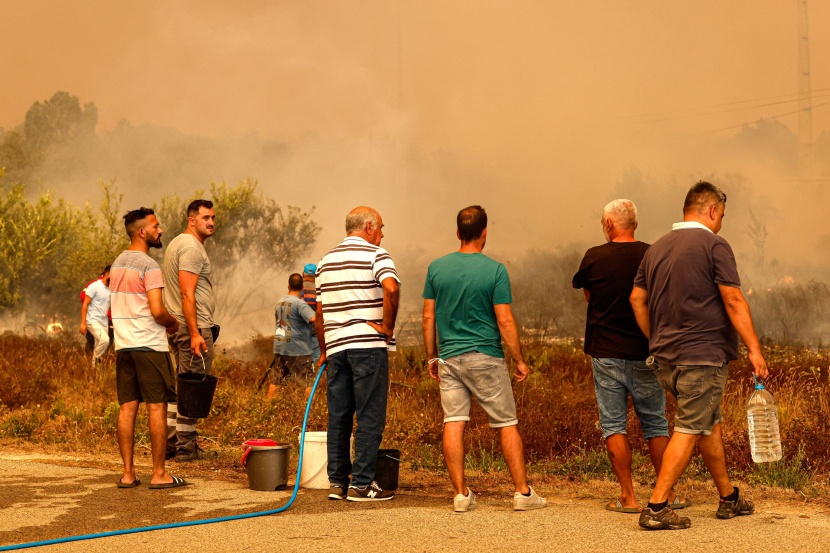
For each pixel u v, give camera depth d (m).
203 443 9.39
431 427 9.45
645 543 5.06
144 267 6.85
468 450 8.46
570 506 6.31
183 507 6.21
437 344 6.53
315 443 7.01
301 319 12.14
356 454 6.47
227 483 7.28
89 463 8.17
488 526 5.55
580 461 7.85
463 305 6.21
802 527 5.46
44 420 10.49
